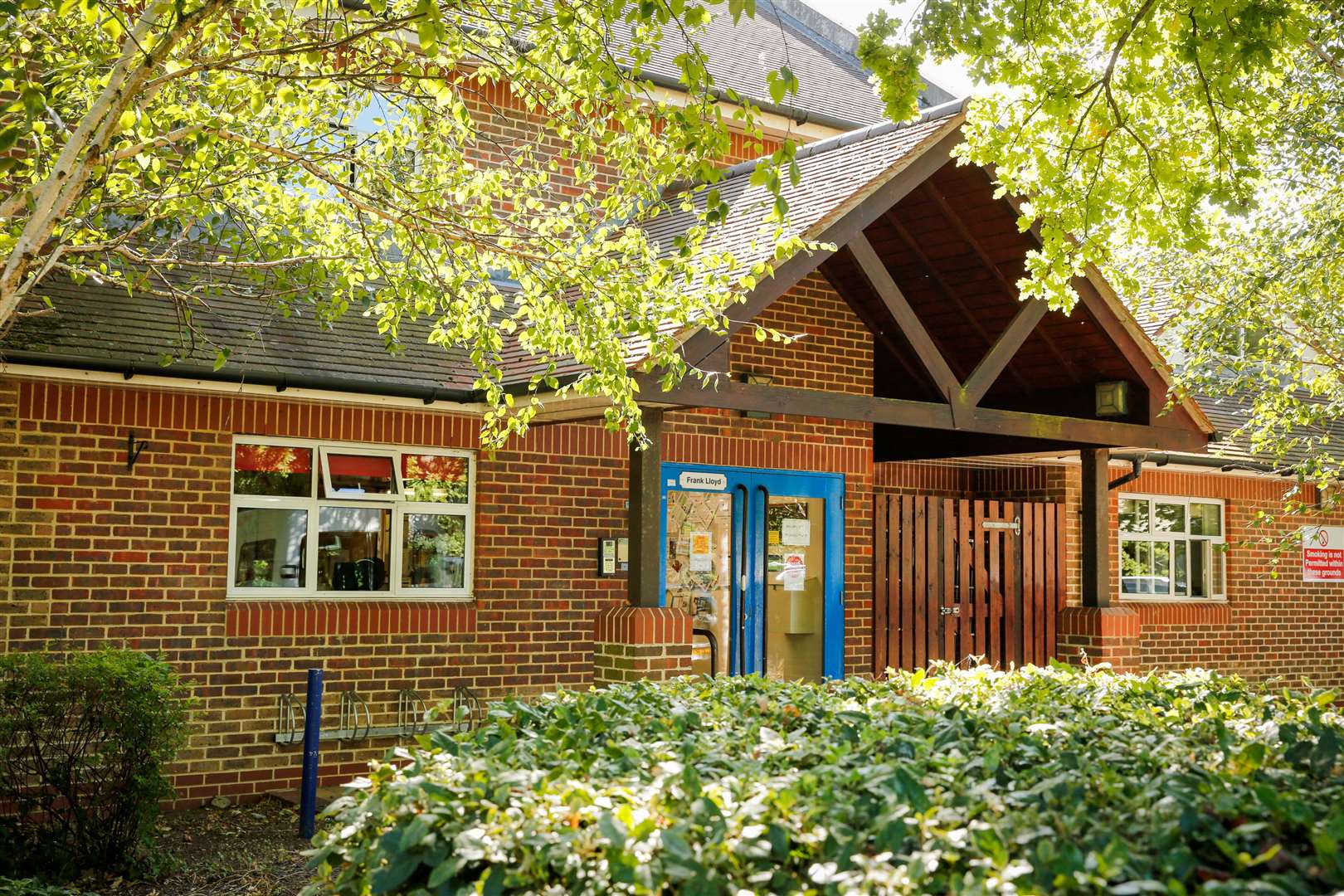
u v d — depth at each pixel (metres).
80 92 7.11
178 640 9.41
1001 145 8.72
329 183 8.30
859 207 9.45
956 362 12.52
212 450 9.62
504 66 7.57
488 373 8.38
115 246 7.38
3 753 7.55
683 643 9.16
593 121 7.76
